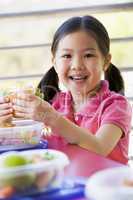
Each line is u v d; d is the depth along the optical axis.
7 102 1.24
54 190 0.72
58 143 1.20
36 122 1.21
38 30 2.64
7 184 0.70
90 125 1.44
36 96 1.22
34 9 2.59
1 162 0.78
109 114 1.36
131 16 2.51
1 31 2.64
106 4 2.49
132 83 2.56
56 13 2.56
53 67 1.68
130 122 1.43
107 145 1.24
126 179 0.71
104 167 0.89
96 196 0.65
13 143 1.17
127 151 1.38
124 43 2.58
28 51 2.70
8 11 2.60
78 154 1.04
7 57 2.70
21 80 2.67
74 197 0.70
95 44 1.43
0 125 1.23
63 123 1.20
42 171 0.72
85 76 1.45
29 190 0.71
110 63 1.60
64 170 0.86
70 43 1.42
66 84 1.51
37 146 1.16
